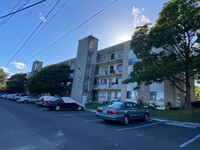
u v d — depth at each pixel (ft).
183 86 86.99
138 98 88.17
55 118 40.68
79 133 25.94
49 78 126.41
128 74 95.86
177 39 55.21
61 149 18.19
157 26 55.01
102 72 122.31
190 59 49.06
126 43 103.50
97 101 121.60
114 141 22.77
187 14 47.75
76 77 123.95
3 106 64.03
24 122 32.30
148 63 56.29
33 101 107.55
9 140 20.26
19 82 192.65
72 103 67.82
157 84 83.41
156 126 37.45
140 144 22.25
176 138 26.89
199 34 51.11
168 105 77.41
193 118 48.75
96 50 127.13
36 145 19.07
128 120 37.86
